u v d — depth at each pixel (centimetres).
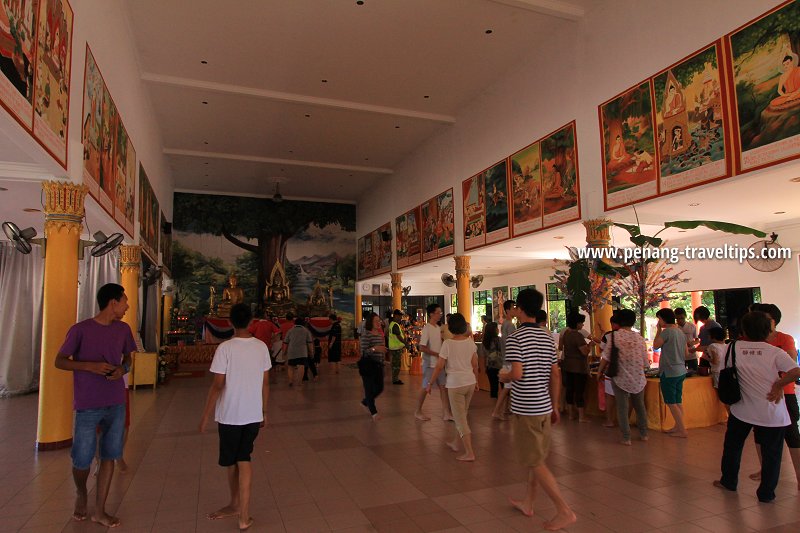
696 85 768
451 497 452
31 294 1168
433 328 780
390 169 2155
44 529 389
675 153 802
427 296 2931
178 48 1206
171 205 2252
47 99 550
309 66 1294
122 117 1005
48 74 552
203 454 608
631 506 424
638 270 853
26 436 706
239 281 2500
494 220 1342
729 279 1158
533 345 387
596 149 977
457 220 1552
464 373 568
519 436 388
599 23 985
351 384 1233
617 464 544
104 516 398
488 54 1219
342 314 2631
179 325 2116
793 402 461
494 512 416
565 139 1070
